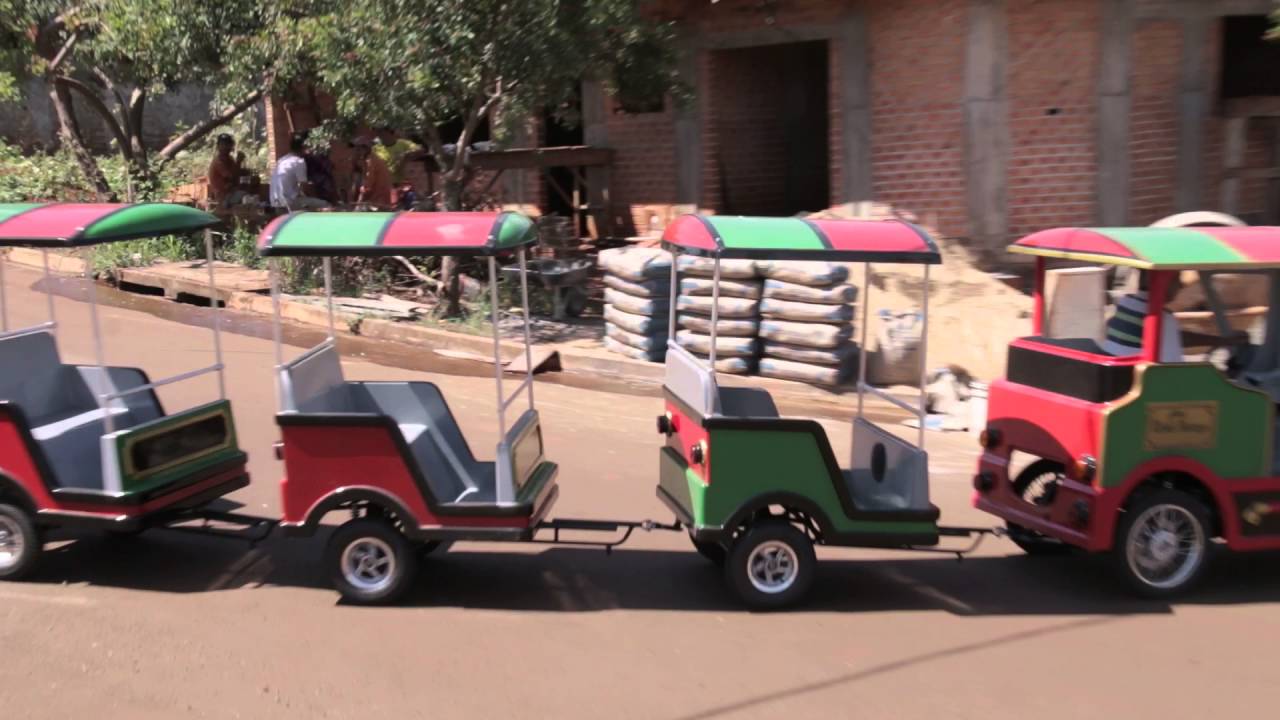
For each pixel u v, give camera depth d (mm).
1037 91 11656
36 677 4746
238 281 14156
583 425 9172
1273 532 5820
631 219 15234
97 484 5996
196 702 4555
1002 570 6379
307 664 4918
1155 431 5641
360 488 5453
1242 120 12164
